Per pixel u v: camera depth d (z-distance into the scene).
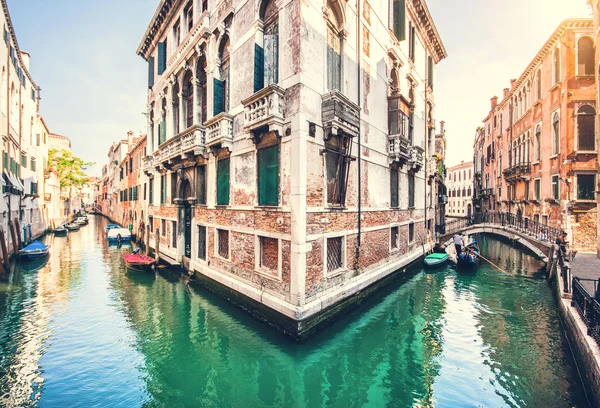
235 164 9.24
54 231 28.38
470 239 16.88
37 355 6.72
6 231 16.06
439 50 18.09
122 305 9.80
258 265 8.22
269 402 5.32
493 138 28.33
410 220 13.69
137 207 22.97
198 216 11.49
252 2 8.53
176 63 13.06
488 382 5.64
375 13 10.55
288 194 7.12
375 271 10.33
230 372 6.16
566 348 6.77
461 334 7.65
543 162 17.66
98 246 22.09
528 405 4.95
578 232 14.58
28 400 5.24
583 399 5.05
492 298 10.37
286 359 6.49
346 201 8.62
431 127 17.08
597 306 5.23
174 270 13.09
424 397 5.31
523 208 20.81
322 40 7.77
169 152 13.06
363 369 6.23
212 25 10.62
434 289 11.41
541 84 18.08
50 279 13.00
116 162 37.94
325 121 7.62
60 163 35.66
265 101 7.46
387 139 11.48
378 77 10.76
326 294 7.68
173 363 6.45
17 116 18.58
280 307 7.11
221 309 9.02
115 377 5.95
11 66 17.36
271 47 7.99
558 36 16.05
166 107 14.73
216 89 9.96
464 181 46.44
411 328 8.02
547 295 10.66
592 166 14.52
